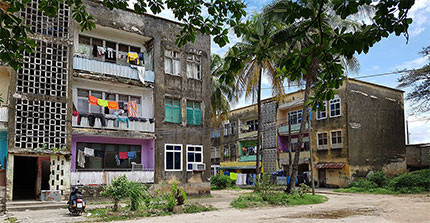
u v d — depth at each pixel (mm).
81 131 18000
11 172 15773
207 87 23297
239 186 36250
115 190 13578
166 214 13492
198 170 21812
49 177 17828
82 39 19578
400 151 35031
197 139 22328
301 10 4461
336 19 20156
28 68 16531
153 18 21438
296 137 37094
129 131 19641
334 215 13344
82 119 18203
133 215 12906
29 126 16406
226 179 32188
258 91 24516
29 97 16422
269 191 18594
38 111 16562
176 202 14266
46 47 17094
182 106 21969
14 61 5340
